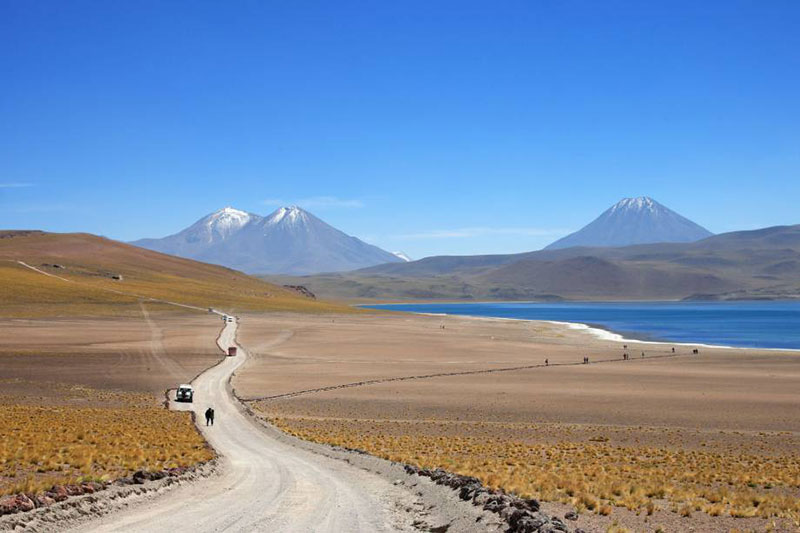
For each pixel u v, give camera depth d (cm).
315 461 3344
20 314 15700
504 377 8819
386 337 14625
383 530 1844
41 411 5094
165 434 4062
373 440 4481
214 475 2827
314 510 2103
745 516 2083
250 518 1958
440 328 18162
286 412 6244
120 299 18988
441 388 7812
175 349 11288
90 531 1739
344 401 6919
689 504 2231
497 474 2789
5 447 2905
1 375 8069
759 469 3516
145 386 7644
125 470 2645
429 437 4766
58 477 2366
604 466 3425
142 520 1888
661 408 6347
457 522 1873
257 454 3625
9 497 1894
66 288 19475
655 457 3909
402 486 2530
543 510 2011
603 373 9162
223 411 5981
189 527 1819
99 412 5319
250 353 11300
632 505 2155
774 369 9562
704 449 4400
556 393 7350
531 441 4672
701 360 10831
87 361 9550
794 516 2088
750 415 5956
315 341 13488
